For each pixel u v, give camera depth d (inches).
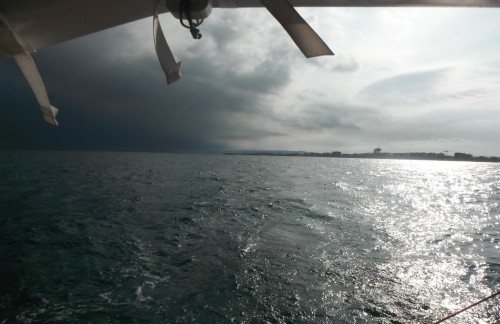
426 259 357.1
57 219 471.5
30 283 264.4
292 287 274.1
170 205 624.1
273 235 422.9
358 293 269.0
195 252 348.8
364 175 1892.2
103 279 275.9
